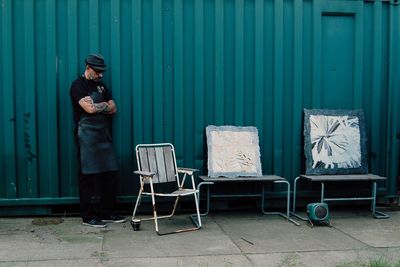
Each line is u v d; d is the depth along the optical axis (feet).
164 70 18.35
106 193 17.43
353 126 19.54
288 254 14.10
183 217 18.54
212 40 18.57
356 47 19.56
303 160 19.44
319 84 19.35
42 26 17.58
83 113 16.85
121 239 15.48
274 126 19.13
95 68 16.58
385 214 19.07
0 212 18.02
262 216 18.75
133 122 18.21
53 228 16.76
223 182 18.26
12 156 17.69
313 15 19.12
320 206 17.16
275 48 18.90
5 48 17.35
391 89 19.93
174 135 18.52
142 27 18.10
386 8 19.74
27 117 17.69
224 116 18.86
